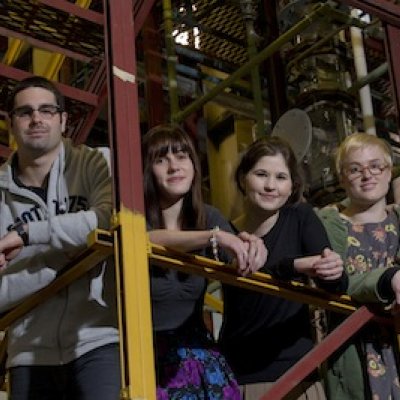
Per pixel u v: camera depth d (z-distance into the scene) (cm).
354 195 410
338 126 717
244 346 381
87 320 341
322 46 746
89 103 496
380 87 855
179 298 359
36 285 336
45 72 548
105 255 317
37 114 358
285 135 682
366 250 401
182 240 332
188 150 371
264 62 780
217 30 789
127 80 333
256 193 392
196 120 865
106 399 329
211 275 336
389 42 458
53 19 462
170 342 355
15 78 473
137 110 330
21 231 324
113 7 343
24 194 359
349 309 372
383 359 380
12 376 346
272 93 770
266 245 386
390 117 863
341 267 359
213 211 385
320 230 389
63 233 326
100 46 488
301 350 381
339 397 383
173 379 349
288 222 391
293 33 684
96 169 359
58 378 341
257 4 784
